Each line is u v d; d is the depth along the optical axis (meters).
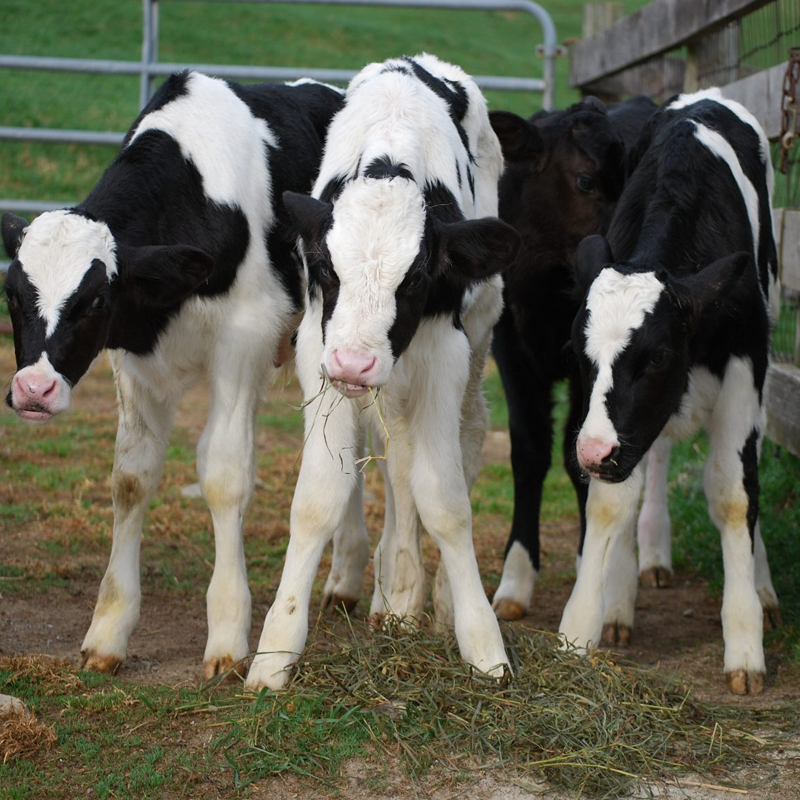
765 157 5.19
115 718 3.68
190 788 3.28
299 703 3.66
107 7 21.27
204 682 3.96
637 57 8.26
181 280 3.95
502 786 3.30
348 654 3.96
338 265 3.61
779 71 5.91
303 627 3.91
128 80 17.95
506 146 5.68
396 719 3.58
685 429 4.44
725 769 3.44
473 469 4.76
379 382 3.50
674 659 4.56
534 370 5.47
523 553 5.27
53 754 3.45
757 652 4.16
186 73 4.62
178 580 5.33
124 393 4.27
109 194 4.15
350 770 3.36
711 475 4.35
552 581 5.69
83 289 3.79
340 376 3.46
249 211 4.40
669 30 7.56
